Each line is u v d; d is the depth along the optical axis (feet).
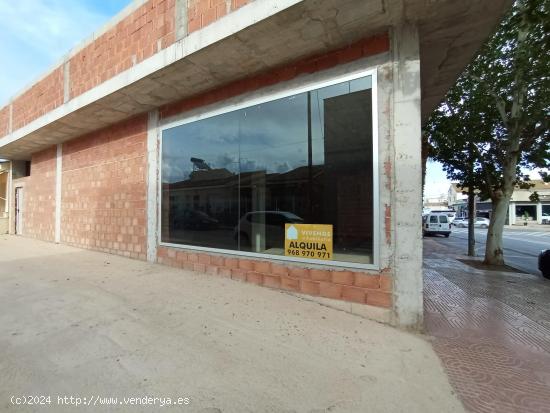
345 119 14.16
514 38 27.27
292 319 12.77
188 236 20.65
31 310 13.67
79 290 16.42
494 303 17.65
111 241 26.43
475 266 32.65
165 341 10.93
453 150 36.73
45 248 30.81
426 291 20.42
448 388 8.73
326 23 12.74
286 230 15.90
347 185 14.02
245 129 17.85
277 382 8.69
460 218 162.91
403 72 12.73
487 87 31.99
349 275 13.58
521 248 58.29
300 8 11.96
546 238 79.97
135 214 24.18
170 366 9.37
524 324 14.05
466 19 12.59
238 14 13.46
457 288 21.47
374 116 13.15
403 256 12.44
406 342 11.30
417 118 12.43
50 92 27.17
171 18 16.69
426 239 74.18
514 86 31.35
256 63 16.02
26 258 25.52
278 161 16.46
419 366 9.78
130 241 24.54
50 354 10.00
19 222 43.80
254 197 17.43
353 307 13.41
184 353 10.14
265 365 9.54
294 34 13.51
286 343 10.92
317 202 14.94
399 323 12.45
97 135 28.53
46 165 37.04
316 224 14.89
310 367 9.49
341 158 14.26
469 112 34.27
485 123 34.04
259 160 17.28
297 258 15.26
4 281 18.35
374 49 13.37
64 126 27.40
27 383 8.46
